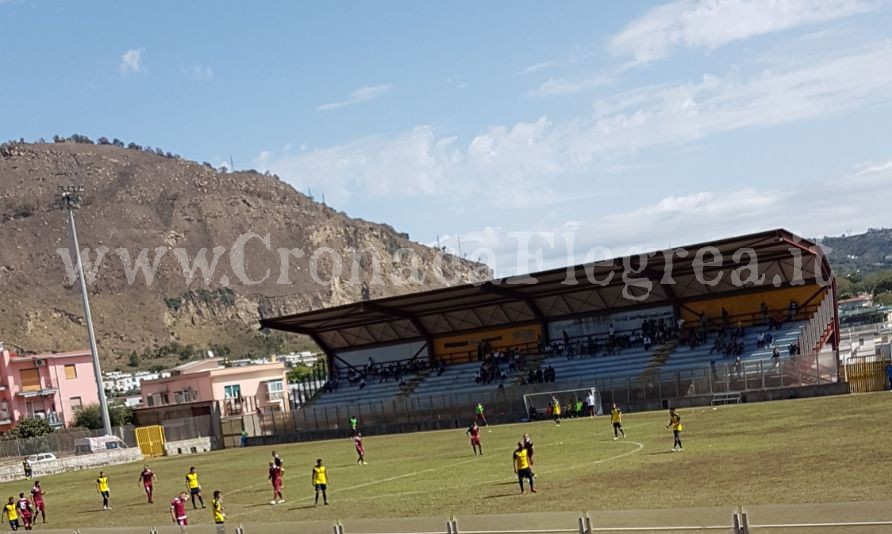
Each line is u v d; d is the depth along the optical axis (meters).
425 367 104.38
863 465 33.12
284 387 133.25
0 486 83.38
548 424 76.12
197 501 50.25
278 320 99.62
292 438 100.69
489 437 70.06
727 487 31.86
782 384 71.75
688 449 45.31
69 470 93.69
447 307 98.56
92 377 134.88
